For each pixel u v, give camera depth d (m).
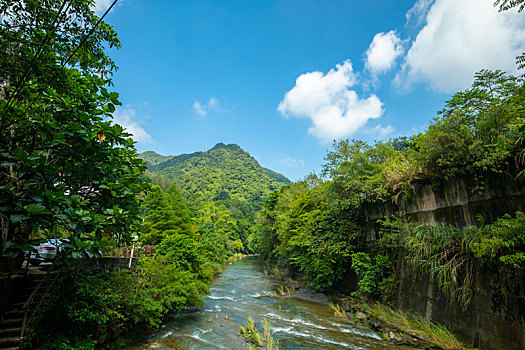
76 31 6.65
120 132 6.10
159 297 10.90
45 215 4.47
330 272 16.81
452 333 8.59
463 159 9.04
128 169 7.13
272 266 31.77
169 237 15.32
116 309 9.18
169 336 9.91
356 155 15.38
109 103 6.44
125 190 6.47
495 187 8.13
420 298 10.46
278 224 27.03
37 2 5.84
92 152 6.00
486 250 7.00
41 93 5.80
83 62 7.30
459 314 8.51
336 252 15.85
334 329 10.97
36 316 6.77
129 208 6.59
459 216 9.35
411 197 11.97
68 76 6.36
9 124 5.73
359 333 10.46
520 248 6.73
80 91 6.19
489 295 7.61
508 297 7.09
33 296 6.99
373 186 14.06
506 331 6.99
